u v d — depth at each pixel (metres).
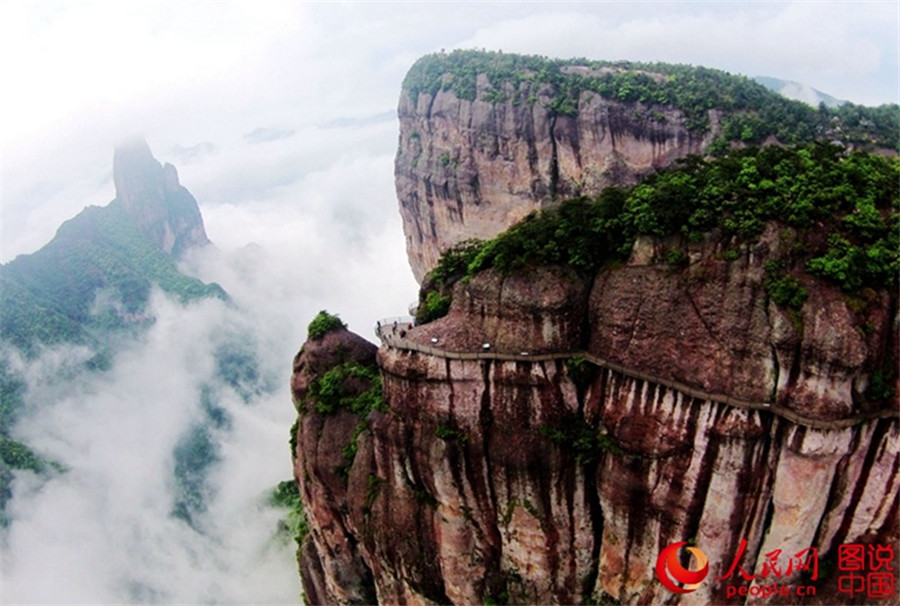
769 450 33.38
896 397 31.70
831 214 33.72
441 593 43.41
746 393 33.41
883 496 32.62
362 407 48.53
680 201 36.06
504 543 41.25
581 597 40.69
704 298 34.62
